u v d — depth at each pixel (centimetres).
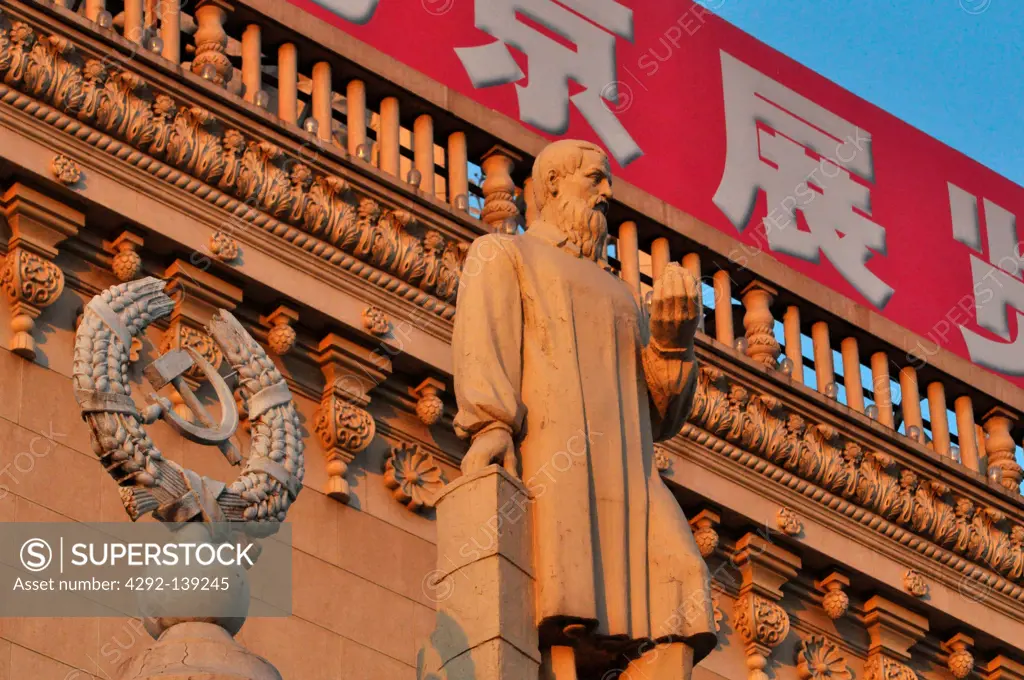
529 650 940
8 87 1389
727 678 1627
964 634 1769
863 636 1731
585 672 979
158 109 1431
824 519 1705
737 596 1666
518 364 1002
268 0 1530
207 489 902
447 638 937
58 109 1402
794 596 1703
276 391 946
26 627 1274
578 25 1730
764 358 1705
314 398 1469
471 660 927
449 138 1605
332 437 1451
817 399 1705
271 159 1466
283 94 1522
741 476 1667
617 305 1029
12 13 1396
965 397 1852
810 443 1698
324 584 1407
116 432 895
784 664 1675
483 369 990
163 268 1428
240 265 1440
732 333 1708
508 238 1037
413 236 1516
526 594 950
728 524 1664
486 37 1661
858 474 1716
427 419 1499
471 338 1001
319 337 1478
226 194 1448
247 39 1525
